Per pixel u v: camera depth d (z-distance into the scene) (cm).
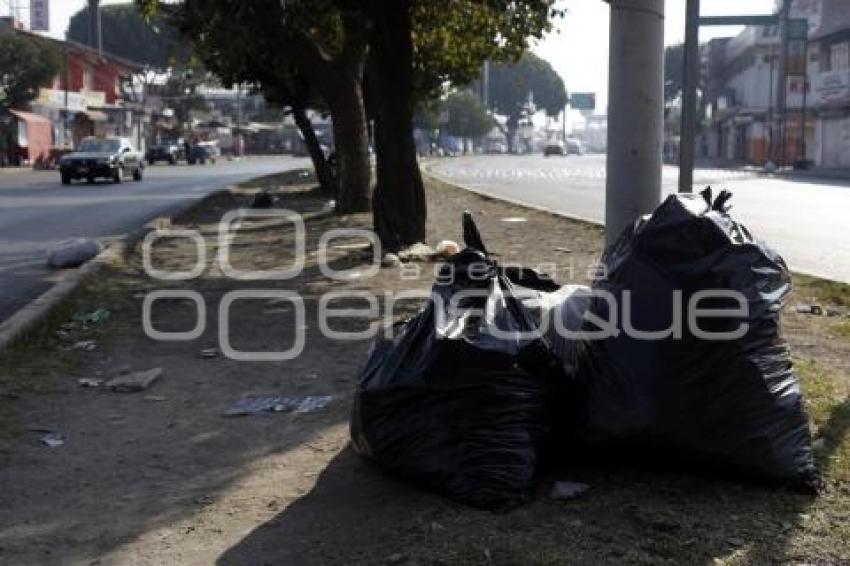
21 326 728
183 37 2222
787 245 1288
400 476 408
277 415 532
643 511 370
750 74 7131
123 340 730
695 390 379
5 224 1741
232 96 12319
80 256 1174
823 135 5444
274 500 409
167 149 6216
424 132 9688
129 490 427
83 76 6956
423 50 1880
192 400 568
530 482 383
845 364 588
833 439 437
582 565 329
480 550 340
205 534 378
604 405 389
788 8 5169
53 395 578
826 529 355
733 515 367
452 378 390
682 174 661
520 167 4978
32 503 412
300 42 1684
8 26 5897
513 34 1664
